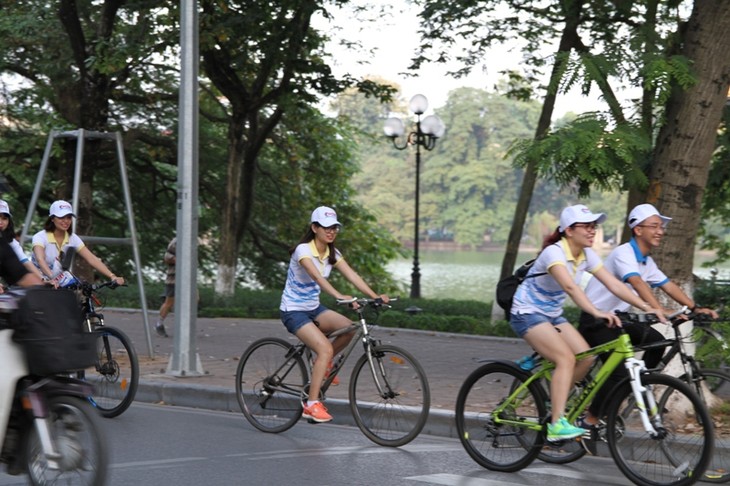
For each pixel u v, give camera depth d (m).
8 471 6.27
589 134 9.99
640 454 7.27
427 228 109.88
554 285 7.63
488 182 106.75
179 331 12.34
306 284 9.24
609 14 17.25
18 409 6.14
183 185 12.40
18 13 22.77
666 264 9.78
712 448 6.91
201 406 11.20
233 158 27.00
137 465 7.88
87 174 23.44
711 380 8.06
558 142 10.20
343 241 35.66
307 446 8.83
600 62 10.23
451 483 7.36
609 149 9.92
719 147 12.43
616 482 7.46
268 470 7.75
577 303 7.36
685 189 9.77
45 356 5.88
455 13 20.09
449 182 109.06
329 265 9.23
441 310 23.94
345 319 9.31
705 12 9.71
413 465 8.03
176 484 7.23
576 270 7.59
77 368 5.98
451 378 12.47
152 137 29.34
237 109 26.16
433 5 20.05
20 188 30.25
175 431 9.50
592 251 7.62
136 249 14.24
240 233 27.70
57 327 5.95
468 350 15.89
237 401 10.87
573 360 7.54
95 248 33.97
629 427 7.36
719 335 9.22
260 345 9.73
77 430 5.93
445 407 10.14
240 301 25.69
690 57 9.80
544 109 19.94
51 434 5.98
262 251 35.06
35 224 32.47
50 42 23.52
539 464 8.23
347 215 35.88
